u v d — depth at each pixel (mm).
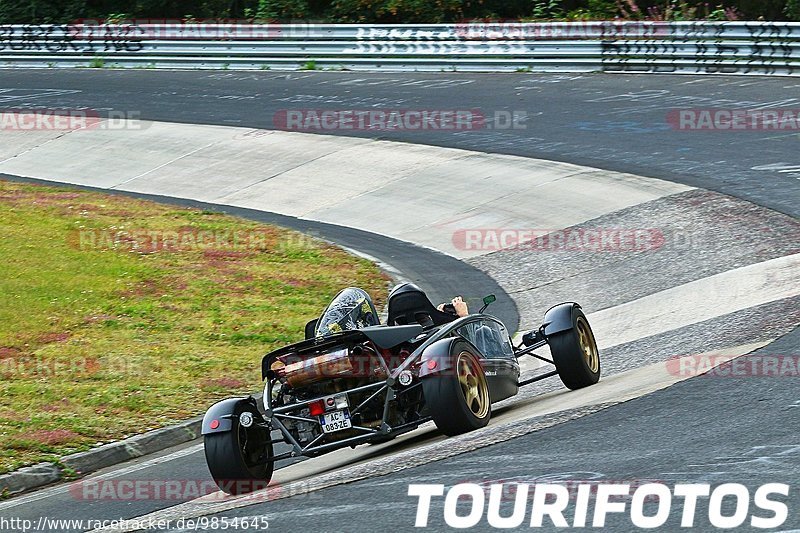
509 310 35375
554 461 16062
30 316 36031
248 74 82812
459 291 38375
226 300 38281
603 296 34688
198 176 60812
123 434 25203
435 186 52500
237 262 43438
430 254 44094
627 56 69250
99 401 27562
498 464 16344
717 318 27562
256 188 57625
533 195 48438
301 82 77500
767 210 39344
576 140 54781
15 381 29484
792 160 45875
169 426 25750
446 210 49500
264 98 73312
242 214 53969
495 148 55750
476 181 51719
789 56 62438
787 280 29859
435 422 18719
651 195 44656
